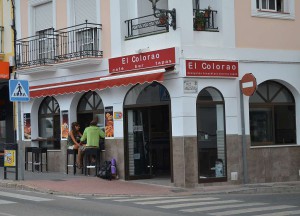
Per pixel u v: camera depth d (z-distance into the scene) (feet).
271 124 59.47
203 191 51.19
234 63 55.47
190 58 53.11
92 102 64.18
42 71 66.74
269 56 58.34
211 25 55.93
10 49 73.61
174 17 53.31
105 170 58.85
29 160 70.85
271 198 47.52
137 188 52.75
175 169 53.52
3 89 76.07
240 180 55.77
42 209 39.11
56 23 66.95
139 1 58.75
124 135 58.65
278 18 59.36
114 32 59.31
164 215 36.99
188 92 52.80
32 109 70.74
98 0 61.41
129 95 58.54
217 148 54.90
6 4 74.49
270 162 58.13
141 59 55.67
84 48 62.69
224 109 55.06
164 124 62.54
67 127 65.36
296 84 60.13
